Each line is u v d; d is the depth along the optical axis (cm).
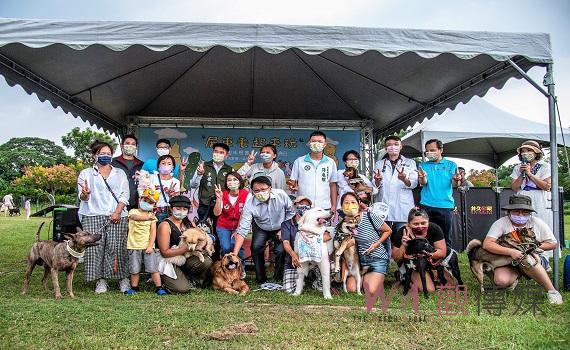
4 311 423
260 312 439
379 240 553
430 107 865
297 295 531
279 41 512
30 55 610
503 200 1016
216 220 666
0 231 1499
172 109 980
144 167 616
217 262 582
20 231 1503
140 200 548
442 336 360
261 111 1004
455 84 743
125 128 1045
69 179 4078
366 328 382
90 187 551
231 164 970
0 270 723
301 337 356
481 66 651
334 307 469
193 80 871
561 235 894
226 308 457
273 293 548
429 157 637
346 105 967
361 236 555
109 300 500
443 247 544
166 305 472
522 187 620
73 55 647
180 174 721
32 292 545
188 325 388
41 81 698
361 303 489
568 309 452
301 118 1024
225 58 800
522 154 595
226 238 625
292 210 584
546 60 536
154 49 502
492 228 531
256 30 512
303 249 517
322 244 518
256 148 980
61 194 4144
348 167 662
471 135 1128
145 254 550
